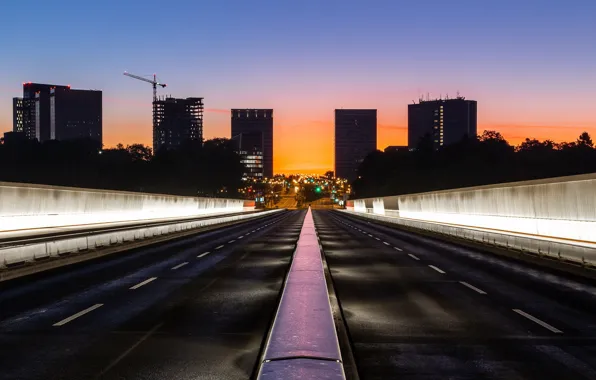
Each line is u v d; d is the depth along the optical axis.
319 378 6.76
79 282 16.59
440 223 43.09
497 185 30.94
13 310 12.06
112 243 28.53
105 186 152.38
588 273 18.02
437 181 152.62
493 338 9.53
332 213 147.50
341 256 25.59
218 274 18.64
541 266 21.23
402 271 19.61
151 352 8.55
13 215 28.22
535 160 147.38
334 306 12.60
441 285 16.11
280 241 36.44
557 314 11.72
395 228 56.59
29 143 147.12
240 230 52.88
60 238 22.38
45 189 31.28
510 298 13.78
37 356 8.30
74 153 150.12
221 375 7.36
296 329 9.29
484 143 157.62
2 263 17.88
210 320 11.02
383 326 10.49
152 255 25.91
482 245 29.92
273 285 16.03
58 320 11.00
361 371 7.61
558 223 23.47
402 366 7.84
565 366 7.85
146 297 13.85
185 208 64.31
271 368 7.17
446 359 8.20
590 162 139.62
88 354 8.42
